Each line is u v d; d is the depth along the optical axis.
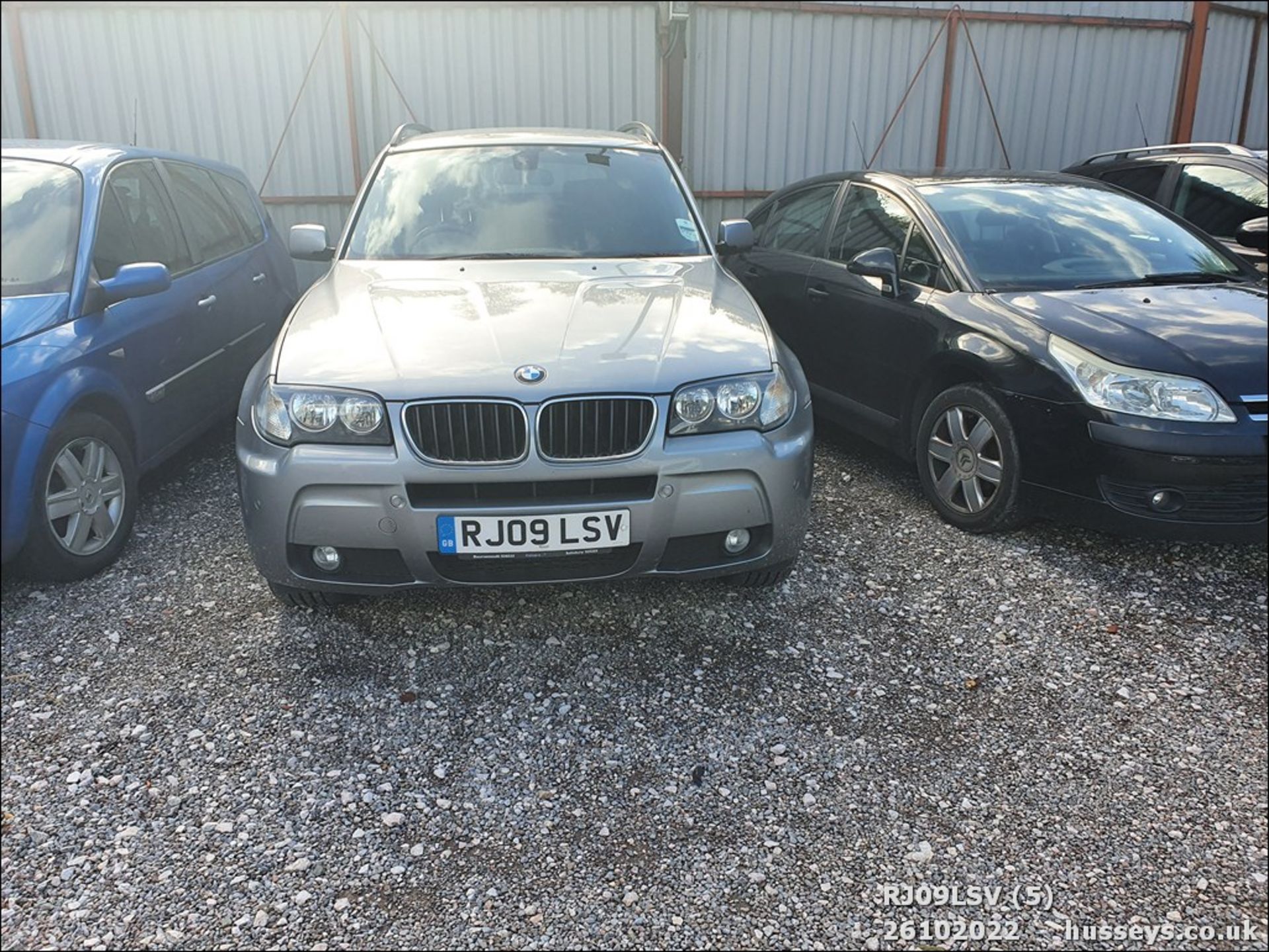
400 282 3.43
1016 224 4.23
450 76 7.91
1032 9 8.84
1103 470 3.28
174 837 2.20
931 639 3.07
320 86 7.82
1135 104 9.45
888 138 8.84
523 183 4.08
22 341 3.16
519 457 2.65
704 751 2.53
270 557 2.79
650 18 7.98
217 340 4.41
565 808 2.31
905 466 4.64
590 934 1.96
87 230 3.55
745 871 2.14
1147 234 4.32
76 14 7.51
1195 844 2.25
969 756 2.54
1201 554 3.65
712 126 8.41
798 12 8.27
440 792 2.36
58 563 3.24
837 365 4.62
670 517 2.72
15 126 7.66
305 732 2.57
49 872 2.09
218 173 5.10
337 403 2.67
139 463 3.72
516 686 2.78
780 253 5.27
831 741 2.58
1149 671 2.92
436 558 2.70
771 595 3.31
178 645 2.97
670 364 2.77
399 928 1.97
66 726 2.57
